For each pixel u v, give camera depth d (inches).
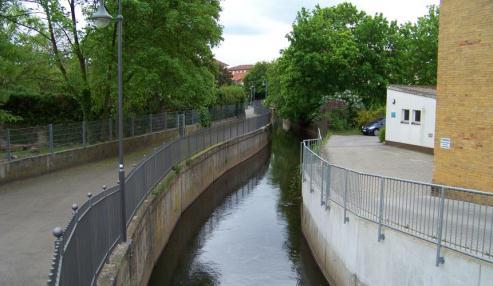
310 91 1755.7
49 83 883.4
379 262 407.8
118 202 402.9
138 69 871.1
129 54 879.7
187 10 924.6
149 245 548.1
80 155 800.9
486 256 309.4
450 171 473.7
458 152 464.1
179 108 1560.0
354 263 452.8
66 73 874.1
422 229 359.6
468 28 448.5
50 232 414.0
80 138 825.5
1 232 414.3
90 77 909.8
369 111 1523.1
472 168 450.3
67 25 783.7
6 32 740.0
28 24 774.5
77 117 1007.6
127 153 964.0
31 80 821.9
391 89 1026.7
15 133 679.7
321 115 1606.8
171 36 943.0
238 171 1318.9
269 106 3115.2
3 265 335.3
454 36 463.5
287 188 1074.7
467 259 318.3
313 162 642.8
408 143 973.2
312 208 642.2
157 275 573.3
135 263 436.5
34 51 823.1
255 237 718.5
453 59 465.7
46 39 864.9
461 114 459.5
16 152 686.5
